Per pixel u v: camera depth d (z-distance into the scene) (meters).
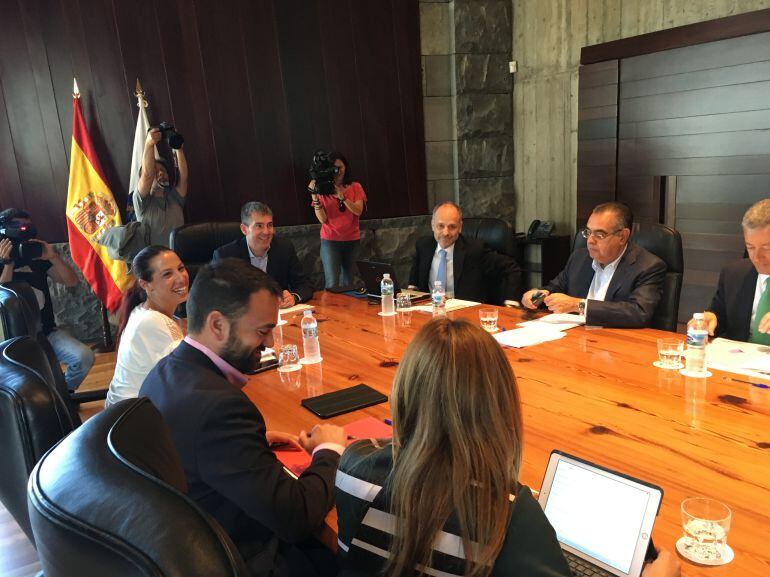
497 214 5.51
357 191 4.58
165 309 2.04
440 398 0.73
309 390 1.74
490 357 0.75
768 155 3.39
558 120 4.99
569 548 0.88
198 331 1.21
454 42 5.11
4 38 3.88
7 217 3.29
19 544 2.12
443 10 5.10
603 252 2.38
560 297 2.41
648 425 1.34
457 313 2.58
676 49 3.73
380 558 0.78
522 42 5.19
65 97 4.07
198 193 4.52
